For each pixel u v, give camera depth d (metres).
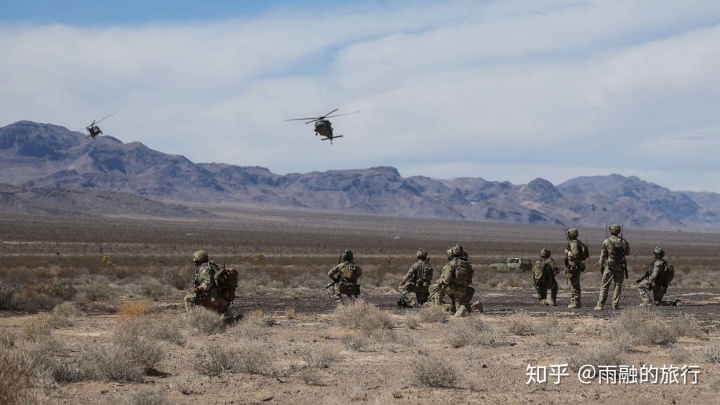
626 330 17.25
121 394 10.38
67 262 72.50
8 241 125.06
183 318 18.86
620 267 25.39
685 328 17.44
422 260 27.19
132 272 55.91
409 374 12.56
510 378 12.23
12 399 8.84
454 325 18.47
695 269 71.56
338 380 12.04
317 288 42.50
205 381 11.83
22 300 27.56
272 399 10.58
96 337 17.69
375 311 19.94
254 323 19.44
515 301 30.36
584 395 10.95
